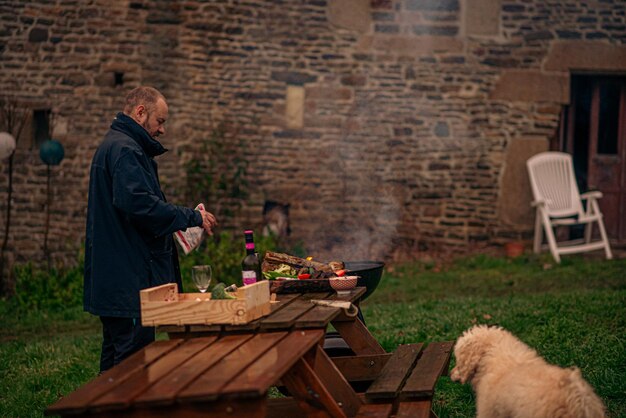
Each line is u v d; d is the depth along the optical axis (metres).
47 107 9.46
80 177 9.44
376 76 9.80
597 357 4.66
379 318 6.39
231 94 9.70
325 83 9.78
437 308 6.64
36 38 9.44
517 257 9.34
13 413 4.42
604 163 9.95
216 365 2.66
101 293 3.71
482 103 9.77
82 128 9.44
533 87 9.72
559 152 9.89
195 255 8.75
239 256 8.55
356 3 9.74
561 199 9.48
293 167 9.80
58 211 9.47
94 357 5.60
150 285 3.77
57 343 6.23
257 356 2.72
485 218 9.79
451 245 9.83
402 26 9.77
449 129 9.80
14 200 9.53
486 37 9.74
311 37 9.76
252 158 9.75
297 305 3.48
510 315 5.88
